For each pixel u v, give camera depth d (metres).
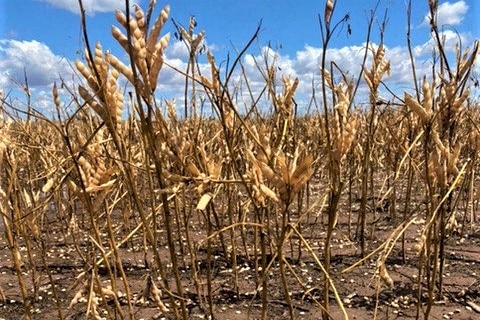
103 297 1.48
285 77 2.45
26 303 2.03
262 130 1.39
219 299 2.71
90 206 1.36
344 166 3.49
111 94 1.21
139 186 3.62
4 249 3.72
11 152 2.29
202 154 1.44
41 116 1.22
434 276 1.76
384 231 3.94
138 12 1.08
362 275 2.99
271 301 2.69
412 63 1.84
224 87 1.27
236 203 3.25
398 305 2.57
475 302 2.57
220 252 3.44
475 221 4.01
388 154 3.61
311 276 3.00
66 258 3.44
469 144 3.11
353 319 2.44
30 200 2.27
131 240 3.18
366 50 1.48
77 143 1.69
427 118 1.56
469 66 1.61
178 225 2.25
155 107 1.22
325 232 3.93
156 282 2.90
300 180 1.19
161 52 1.11
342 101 1.39
